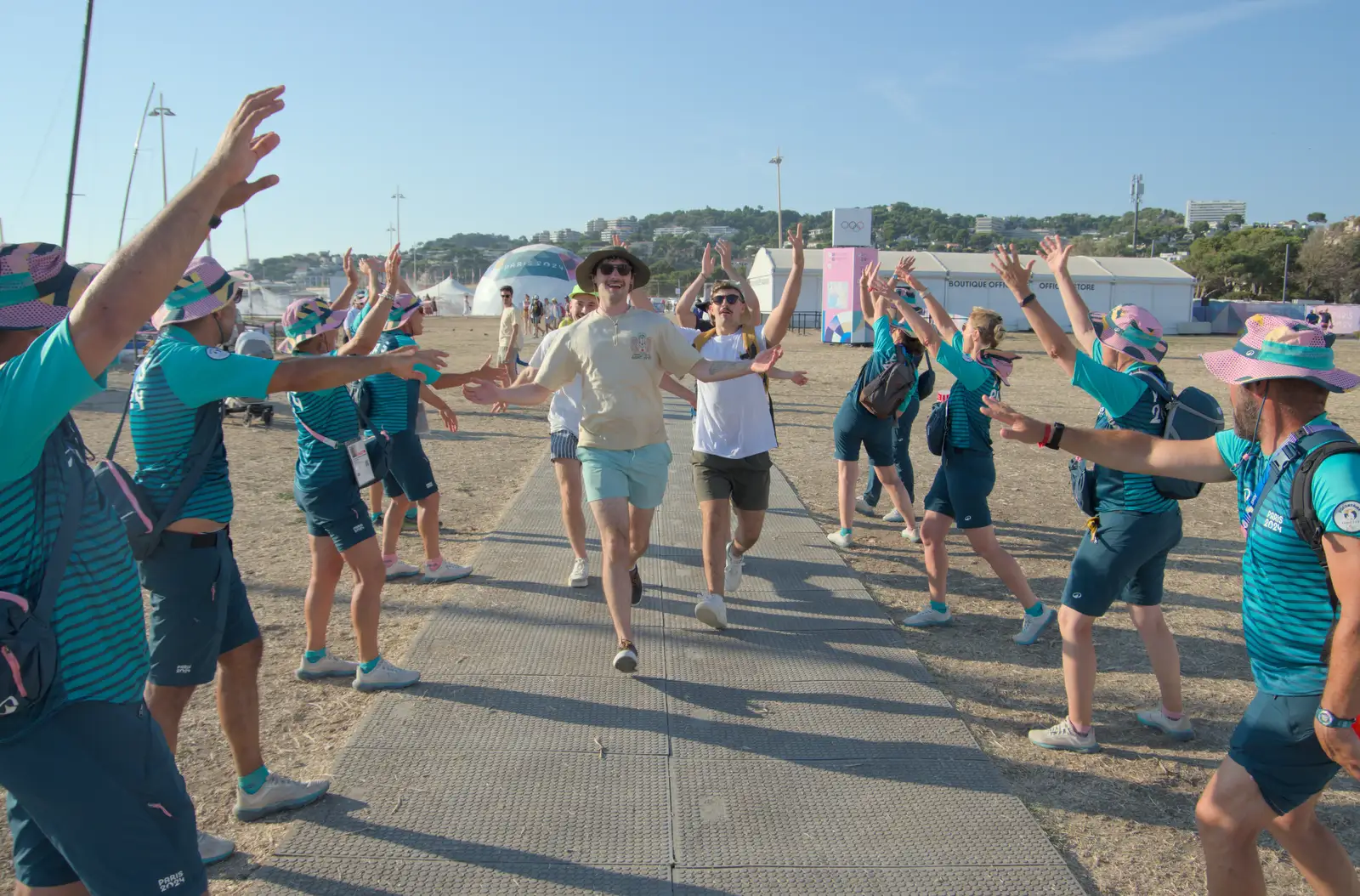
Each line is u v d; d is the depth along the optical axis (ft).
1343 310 153.48
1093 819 11.46
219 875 9.99
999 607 19.12
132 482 9.36
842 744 13.00
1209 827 8.18
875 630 17.37
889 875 10.10
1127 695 14.96
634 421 14.97
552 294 234.99
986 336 16.97
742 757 12.57
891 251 145.38
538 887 9.79
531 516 25.75
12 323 6.49
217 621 9.95
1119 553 12.25
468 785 11.73
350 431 13.87
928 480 32.17
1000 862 10.36
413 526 25.00
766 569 21.01
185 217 5.97
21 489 6.29
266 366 8.36
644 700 14.26
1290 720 7.65
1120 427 11.64
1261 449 8.18
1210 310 155.12
